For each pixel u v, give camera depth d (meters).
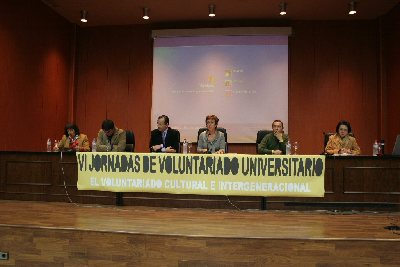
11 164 4.43
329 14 6.62
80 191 4.23
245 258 2.73
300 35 6.90
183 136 6.95
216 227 3.09
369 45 6.76
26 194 4.38
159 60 7.10
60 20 6.79
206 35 6.93
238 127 6.84
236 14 6.70
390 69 6.35
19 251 2.99
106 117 7.20
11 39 5.40
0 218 3.38
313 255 2.70
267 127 6.79
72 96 7.13
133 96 7.16
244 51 6.90
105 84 7.25
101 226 3.06
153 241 2.81
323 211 3.87
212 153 4.04
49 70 6.43
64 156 4.28
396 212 3.84
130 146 4.89
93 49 7.32
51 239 2.95
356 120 6.73
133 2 6.25
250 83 6.87
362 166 3.89
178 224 3.20
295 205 3.93
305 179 3.78
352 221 3.40
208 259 2.75
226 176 3.83
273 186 3.79
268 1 6.14
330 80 6.80
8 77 5.34
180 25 7.13
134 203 4.11
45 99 6.30
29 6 5.84
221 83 6.92
